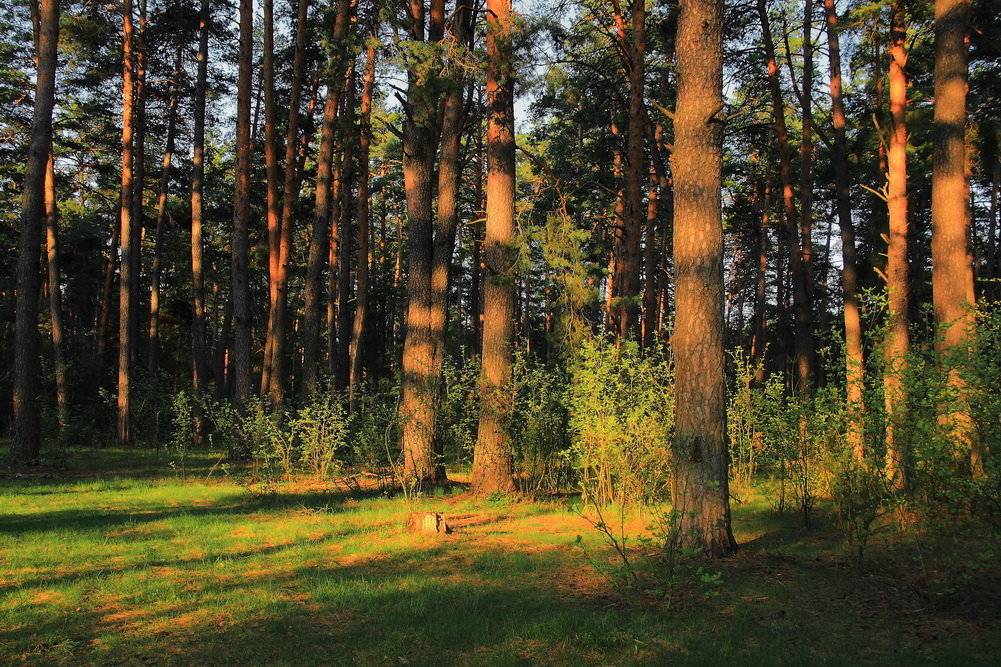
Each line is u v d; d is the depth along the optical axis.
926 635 4.88
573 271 11.74
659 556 7.08
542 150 29.59
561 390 11.84
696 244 7.09
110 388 28.12
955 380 7.19
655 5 18.53
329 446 14.12
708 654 4.54
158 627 5.15
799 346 15.98
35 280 15.67
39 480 13.82
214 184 30.55
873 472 6.53
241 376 18.02
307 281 19.36
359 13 15.13
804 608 5.48
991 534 5.70
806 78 16.28
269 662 4.49
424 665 4.45
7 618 5.34
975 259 24.25
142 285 40.19
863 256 24.56
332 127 19.14
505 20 11.53
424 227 13.37
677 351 7.21
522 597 5.85
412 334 13.19
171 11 24.00
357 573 6.70
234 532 8.83
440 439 13.48
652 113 21.50
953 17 9.59
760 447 11.49
